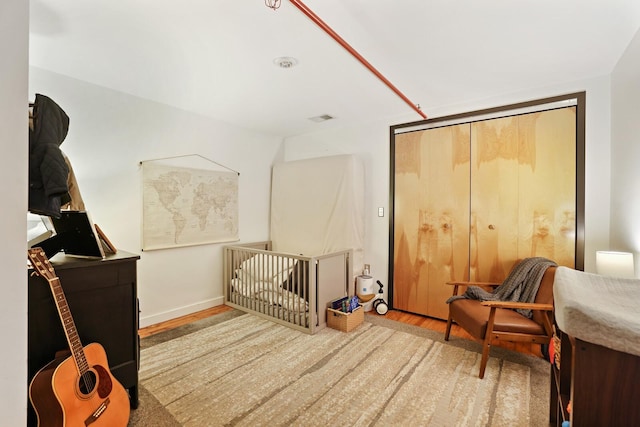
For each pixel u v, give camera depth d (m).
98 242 1.68
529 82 2.65
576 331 0.79
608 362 0.79
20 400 0.82
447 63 2.30
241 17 1.74
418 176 3.48
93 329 1.65
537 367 2.30
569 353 1.32
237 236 4.01
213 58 2.23
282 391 1.99
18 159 0.81
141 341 2.72
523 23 1.78
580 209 2.61
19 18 0.80
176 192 3.34
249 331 2.96
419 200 3.48
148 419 1.72
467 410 1.80
